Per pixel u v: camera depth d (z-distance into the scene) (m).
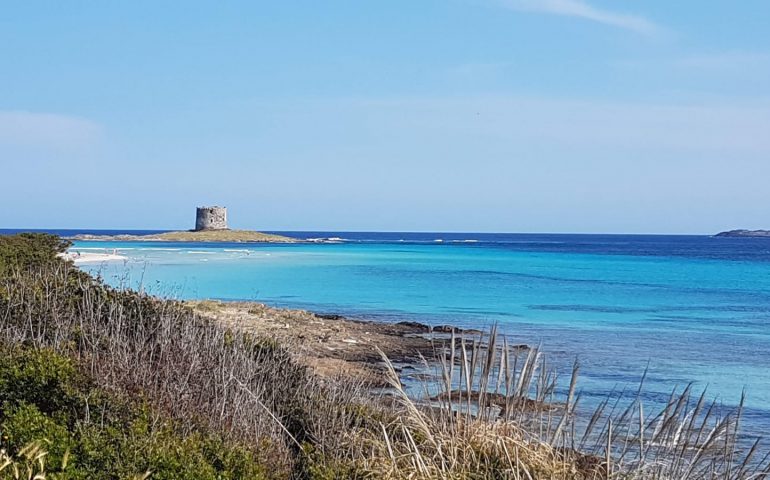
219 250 96.38
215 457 7.14
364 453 7.97
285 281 48.19
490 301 37.12
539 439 7.28
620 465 6.87
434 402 8.66
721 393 15.92
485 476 6.91
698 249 140.38
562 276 58.28
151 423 7.56
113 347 9.42
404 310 32.44
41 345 8.84
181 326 10.88
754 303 38.00
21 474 5.06
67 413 7.44
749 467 7.22
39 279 12.95
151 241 134.00
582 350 21.91
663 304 37.12
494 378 8.42
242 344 10.47
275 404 9.15
